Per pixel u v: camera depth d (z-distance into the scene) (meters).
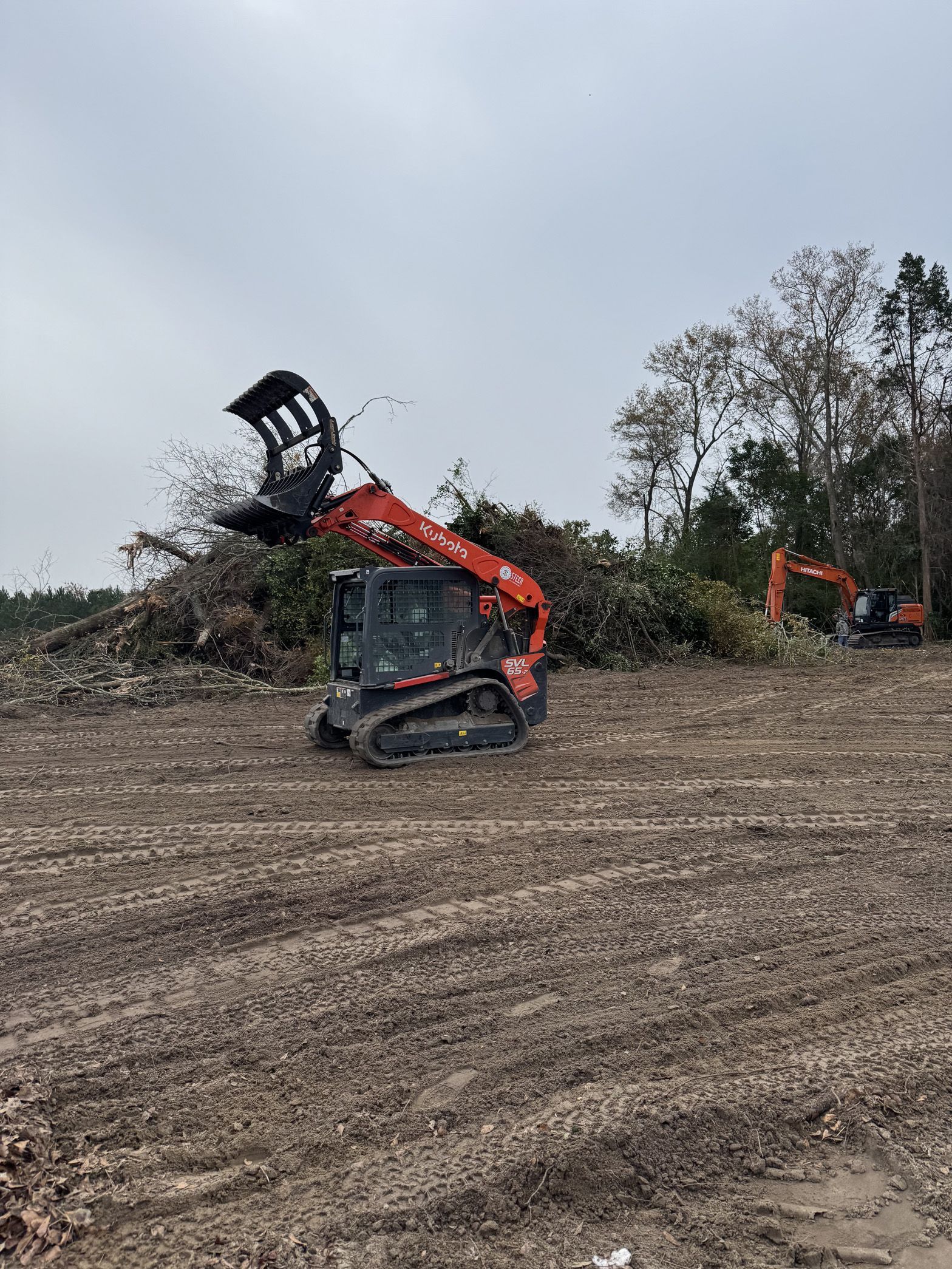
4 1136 3.00
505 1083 3.43
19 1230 2.63
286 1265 2.53
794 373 36.09
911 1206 2.79
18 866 6.19
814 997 4.12
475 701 9.81
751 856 6.30
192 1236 2.65
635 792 8.16
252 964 4.54
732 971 4.41
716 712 13.06
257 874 5.96
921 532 33.81
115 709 13.59
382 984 4.29
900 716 12.61
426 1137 3.09
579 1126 3.10
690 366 38.94
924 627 33.03
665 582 20.02
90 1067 3.56
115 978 4.41
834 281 34.19
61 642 16.38
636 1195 2.85
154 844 6.70
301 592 16.55
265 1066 3.57
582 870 5.99
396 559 10.23
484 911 5.26
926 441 34.38
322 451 9.09
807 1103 3.27
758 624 20.02
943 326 33.22
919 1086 3.39
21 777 9.04
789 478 36.31
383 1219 2.70
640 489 40.34
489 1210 2.75
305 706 13.68
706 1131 3.12
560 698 14.41
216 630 16.02
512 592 9.91
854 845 6.55
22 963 4.59
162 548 17.28
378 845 6.62
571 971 4.43
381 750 9.27
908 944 4.73
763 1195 2.85
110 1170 2.93
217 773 9.16
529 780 8.66
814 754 9.92
